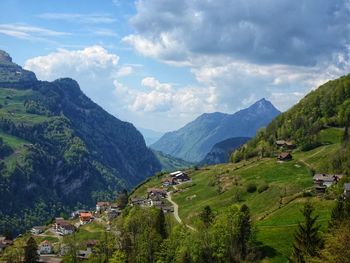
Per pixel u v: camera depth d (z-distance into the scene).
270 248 157.50
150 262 171.75
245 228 158.38
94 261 192.88
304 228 114.25
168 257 160.88
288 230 169.38
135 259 175.62
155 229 184.88
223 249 153.62
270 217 197.00
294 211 192.62
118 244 196.00
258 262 150.88
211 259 154.00
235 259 153.75
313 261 84.44
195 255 153.38
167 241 165.25
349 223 86.88
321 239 108.12
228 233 156.38
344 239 78.75
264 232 172.50
